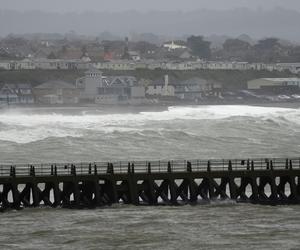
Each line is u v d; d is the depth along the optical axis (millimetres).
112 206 160375
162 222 148500
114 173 162500
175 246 133250
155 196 163750
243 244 134625
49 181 158375
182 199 165625
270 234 140750
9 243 134750
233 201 166000
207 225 146750
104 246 133125
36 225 146000
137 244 134500
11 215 153125
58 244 134250
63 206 159750
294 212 158250
